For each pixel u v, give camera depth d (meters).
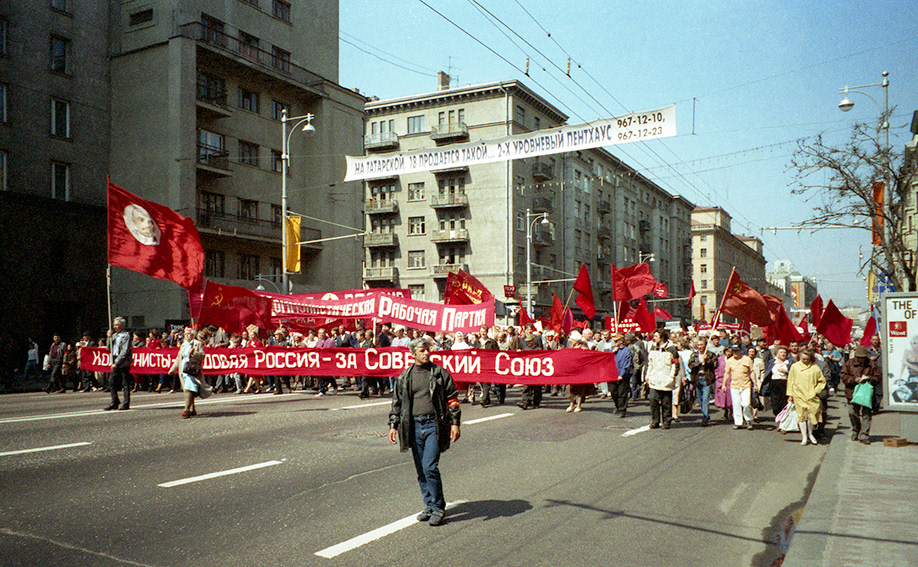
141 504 6.34
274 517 5.98
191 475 7.57
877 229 24.05
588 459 8.97
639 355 17.44
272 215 38.59
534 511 6.32
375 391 17.56
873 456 9.40
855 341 31.52
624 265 74.06
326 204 40.94
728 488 7.45
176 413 13.16
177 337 21.31
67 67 31.81
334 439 10.09
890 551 5.15
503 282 53.03
